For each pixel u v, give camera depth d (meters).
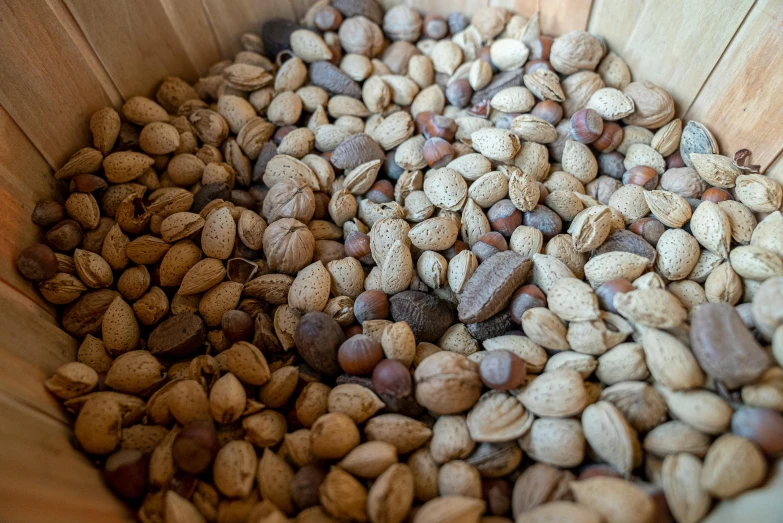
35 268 0.32
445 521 0.25
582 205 0.37
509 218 0.36
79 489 0.26
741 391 0.28
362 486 0.28
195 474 0.29
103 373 0.33
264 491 0.29
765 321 0.29
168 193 0.38
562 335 0.31
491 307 0.33
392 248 0.35
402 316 0.34
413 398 0.30
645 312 0.30
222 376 0.31
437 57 0.45
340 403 0.30
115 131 0.38
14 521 0.22
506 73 0.43
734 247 0.35
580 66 0.41
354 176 0.39
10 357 0.29
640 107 0.39
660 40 0.38
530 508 0.27
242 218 0.37
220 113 0.43
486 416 0.29
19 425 0.26
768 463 0.26
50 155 0.35
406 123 0.41
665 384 0.28
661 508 0.26
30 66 0.33
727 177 0.36
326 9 0.46
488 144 0.38
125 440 0.30
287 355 0.34
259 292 0.36
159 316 0.35
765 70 0.33
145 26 0.39
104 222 0.37
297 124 0.45
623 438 0.27
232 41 0.46
